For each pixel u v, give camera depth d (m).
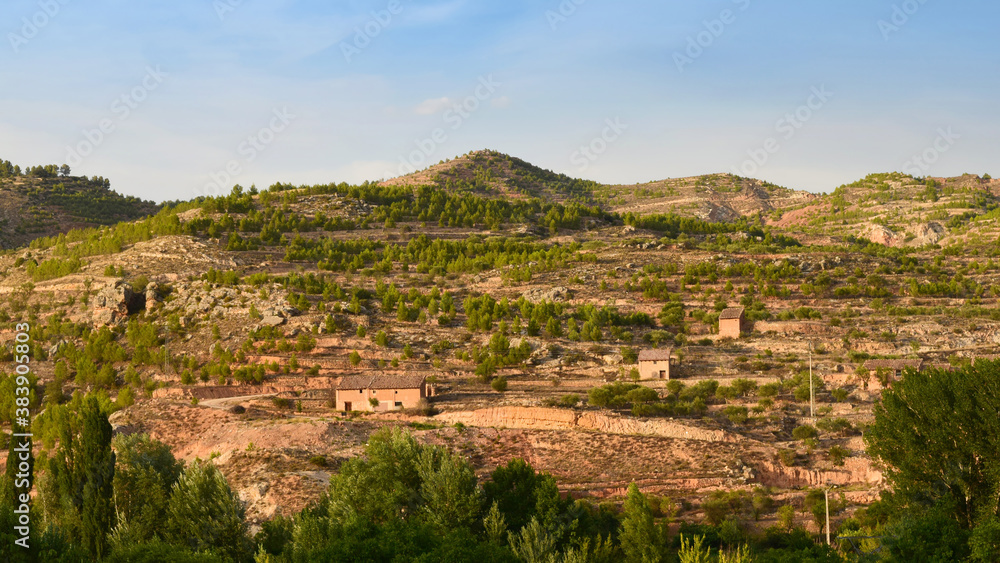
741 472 118.69
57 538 72.81
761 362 163.38
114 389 172.88
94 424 83.12
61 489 83.31
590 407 143.62
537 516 82.56
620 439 128.88
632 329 191.50
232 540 78.94
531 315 195.50
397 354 180.38
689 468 120.62
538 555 75.38
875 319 190.25
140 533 79.75
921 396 84.44
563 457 125.44
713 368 165.62
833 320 187.88
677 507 107.75
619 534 82.38
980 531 69.50
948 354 168.00
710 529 97.31
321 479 111.06
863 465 120.00
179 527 79.75
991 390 80.69
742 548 81.62
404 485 85.25
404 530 70.75
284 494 105.88
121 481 84.25
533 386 161.00
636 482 116.88
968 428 80.94
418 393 148.38
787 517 100.94
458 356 176.75
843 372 158.75
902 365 152.50
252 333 187.50
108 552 79.31
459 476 82.62
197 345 187.12
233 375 170.62
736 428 135.62
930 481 82.81
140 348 182.38
